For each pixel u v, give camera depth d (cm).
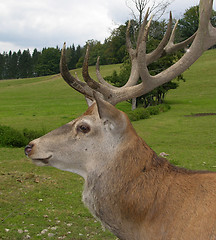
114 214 310
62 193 816
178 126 2194
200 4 367
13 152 1339
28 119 2803
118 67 7362
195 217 272
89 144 331
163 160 324
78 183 923
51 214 672
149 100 3631
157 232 286
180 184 296
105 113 311
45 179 928
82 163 338
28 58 14575
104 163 323
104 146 325
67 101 4728
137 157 314
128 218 303
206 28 367
